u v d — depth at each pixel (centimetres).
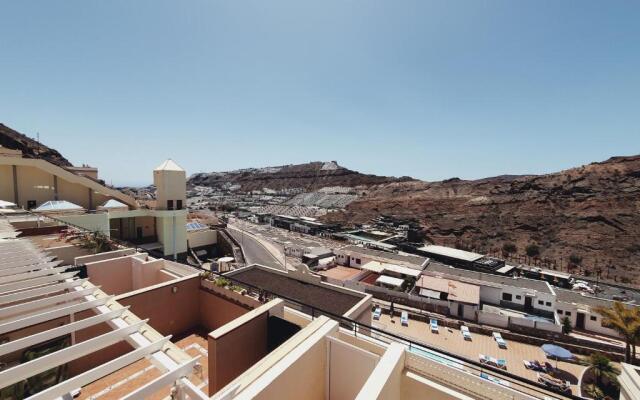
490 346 2978
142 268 1363
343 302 1569
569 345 2938
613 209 8412
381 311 3662
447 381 705
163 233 3969
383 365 623
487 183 13588
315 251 5978
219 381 718
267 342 852
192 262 4422
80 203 3769
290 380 589
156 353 526
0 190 3155
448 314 3653
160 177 4031
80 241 1639
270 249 6869
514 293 3872
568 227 8525
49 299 710
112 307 712
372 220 12325
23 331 821
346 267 5119
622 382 859
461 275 4403
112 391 783
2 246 1134
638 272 6362
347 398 702
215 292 1139
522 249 8294
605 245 7450
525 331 3288
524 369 2614
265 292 1077
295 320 1038
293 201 18862
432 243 9500
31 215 2327
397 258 5006
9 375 420
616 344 3138
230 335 743
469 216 10806
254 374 546
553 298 3634
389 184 17762
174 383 462
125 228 3997
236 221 12231
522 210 10050
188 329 1145
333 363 715
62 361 482
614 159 10431
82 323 598
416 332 3209
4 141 5616
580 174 10225
